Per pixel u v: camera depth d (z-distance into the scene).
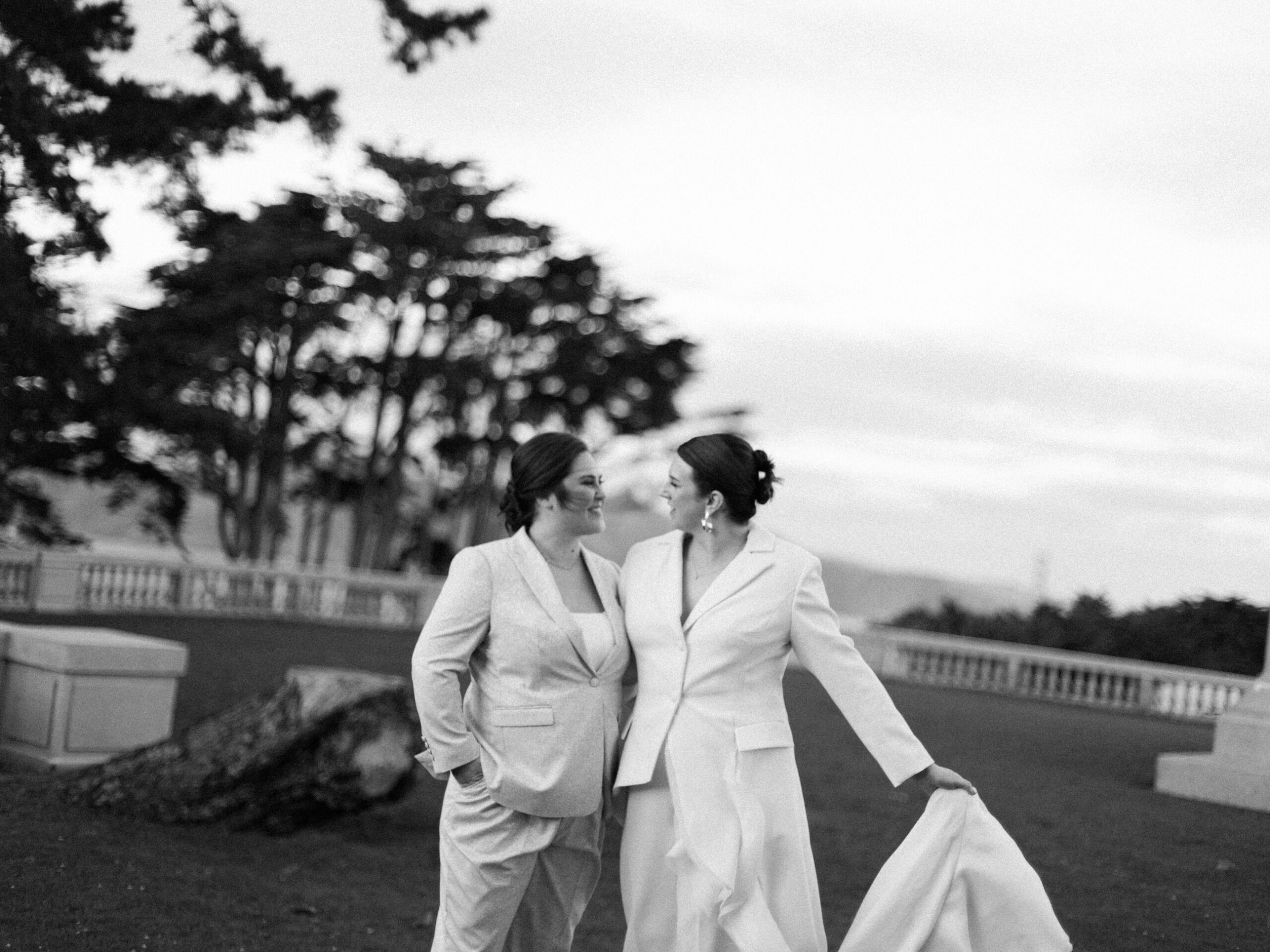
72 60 14.22
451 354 38.75
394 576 27.27
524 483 4.46
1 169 13.80
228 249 33.19
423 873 7.32
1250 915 6.84
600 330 39.72
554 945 4.45
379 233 35.62
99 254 14.92
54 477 32.53
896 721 4.38
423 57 18.94
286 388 35.62
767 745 4.31
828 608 4.45
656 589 4.45
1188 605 25.34
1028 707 19.50
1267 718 10.41
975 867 4.38
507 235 38.44
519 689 4.29
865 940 4.38
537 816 4.25
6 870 6.16
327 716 7.78
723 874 4.13
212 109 16.25
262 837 7.58
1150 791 10.98
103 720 8.99
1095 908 6.87
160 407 29.98
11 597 20.11
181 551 35.25
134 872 6.47
